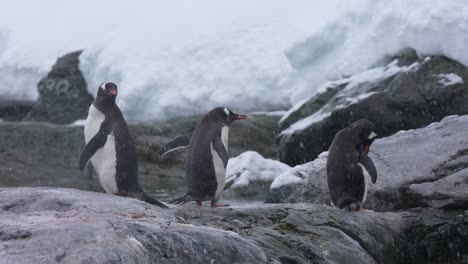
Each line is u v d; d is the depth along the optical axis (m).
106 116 12.29
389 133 19.83
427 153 14.98
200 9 29.84
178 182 22.33
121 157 12.10
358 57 22.52
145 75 26.67
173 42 27.88
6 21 33.41
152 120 25.59
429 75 19.89
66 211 9.12
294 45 23.94
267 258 9.08
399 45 21.34
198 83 26.14
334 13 23.83
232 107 25.45
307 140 20.53
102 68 27.98
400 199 13.85
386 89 20.12
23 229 7.72
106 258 7.20
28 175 23.31
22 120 29.31
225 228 10.58
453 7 20.27
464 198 13.35
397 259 12.29
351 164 12.55
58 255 7.06
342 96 20.94
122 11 31.75
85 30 31.30
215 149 12.13
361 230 11.51
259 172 19.25
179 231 8.45
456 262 12.55
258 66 25.94
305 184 15.17
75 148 23.89
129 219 8.62
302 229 10.97
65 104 28.72
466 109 19.31
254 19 28.23
